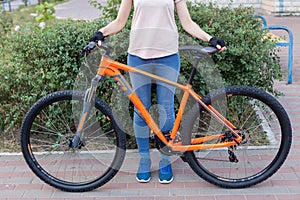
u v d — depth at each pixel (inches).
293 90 239.8
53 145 161.3
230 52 170.4
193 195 139.6
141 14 133.3
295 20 517.3
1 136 184.2
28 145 142.5
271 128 165.5
